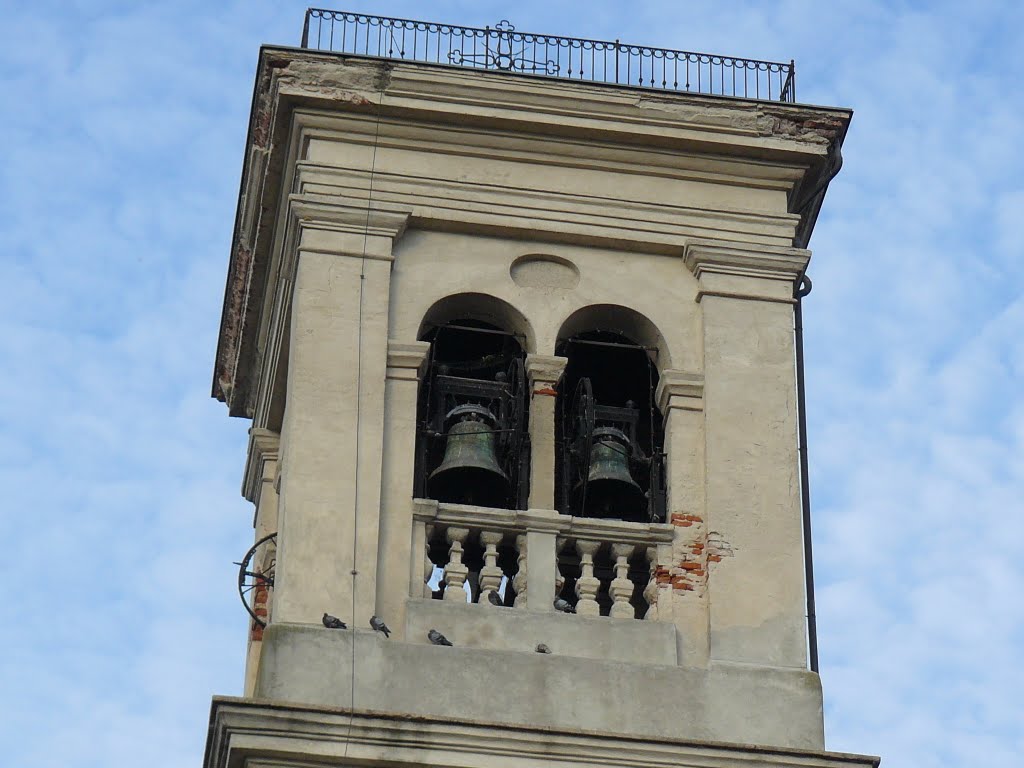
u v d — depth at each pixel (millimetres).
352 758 43969
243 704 43938
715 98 51688
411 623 46281
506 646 46312
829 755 44875
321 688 45156
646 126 51344
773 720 45906
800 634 46938
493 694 45594
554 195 50875
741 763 44719
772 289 50438
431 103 51000
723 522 47969
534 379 49406
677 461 48812
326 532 46844
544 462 48656
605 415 49906
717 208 51188
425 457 48781
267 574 52500
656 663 46438
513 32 52250
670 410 49375
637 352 50938
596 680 45969
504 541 47875
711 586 47281
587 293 50281
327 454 47594
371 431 47969
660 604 47344
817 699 46188
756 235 50938
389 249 49781
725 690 46125
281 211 51750
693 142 51438
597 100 51406
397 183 50438
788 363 49719
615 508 49406
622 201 51000
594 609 47250
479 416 49188
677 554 47875
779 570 47562
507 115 51094
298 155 50875
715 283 50375
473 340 50812
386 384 48594
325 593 46312
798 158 51719
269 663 45250
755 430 48969
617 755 44562
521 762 44312
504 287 50094
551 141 51281
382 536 47188
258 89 51688
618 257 50812
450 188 50594
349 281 49375
